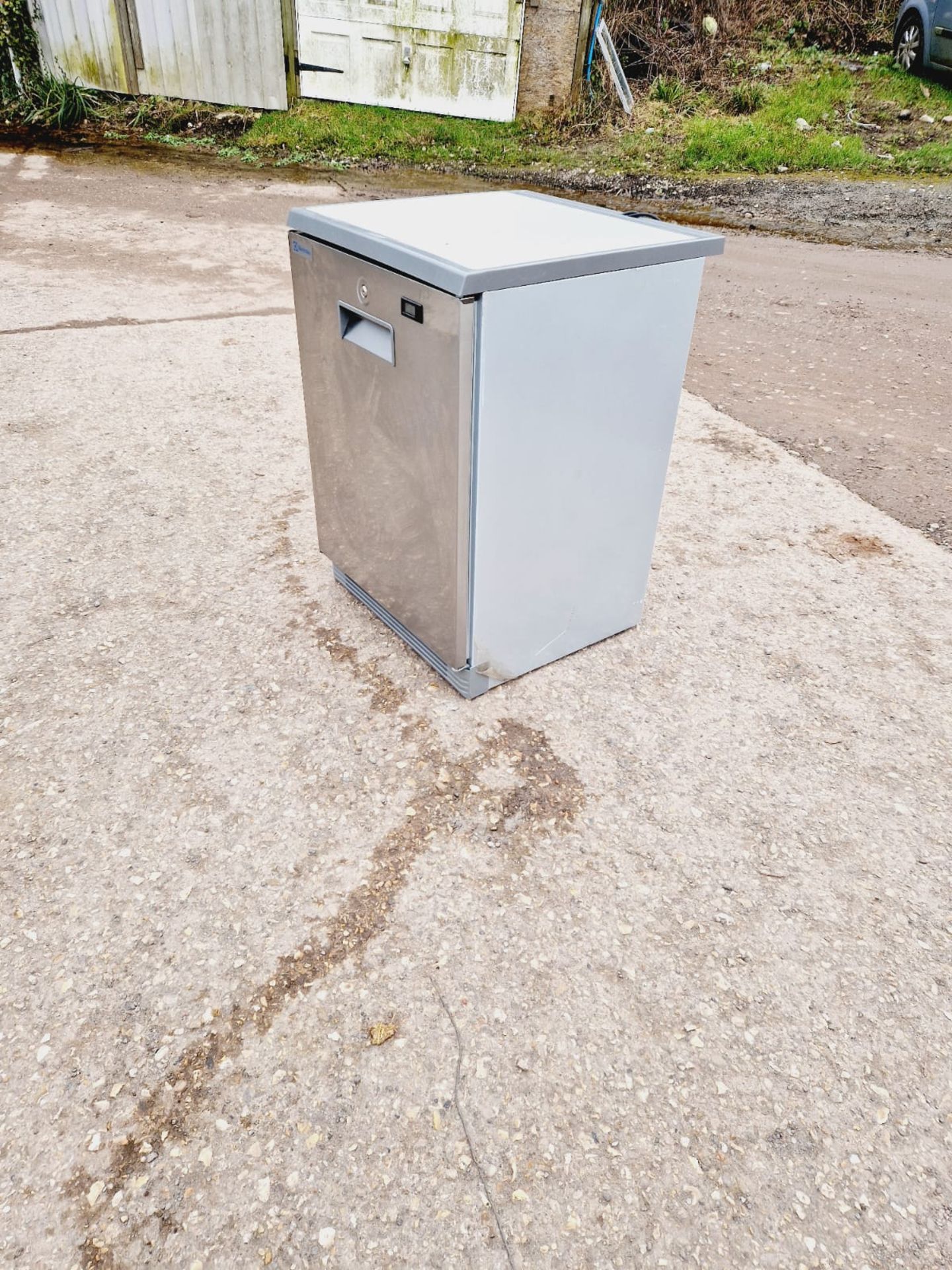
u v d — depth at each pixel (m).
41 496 3.25
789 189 8.70
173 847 1.92
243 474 3.50
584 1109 1.49
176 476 3.46
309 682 2.43
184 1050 1.54
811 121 9.88
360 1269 1.28
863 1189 1.40
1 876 1.83
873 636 2.74
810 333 5.51
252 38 9.09
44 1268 1.27
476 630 2.23
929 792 2.17
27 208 6.96
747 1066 1.56
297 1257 1.29
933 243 7.43
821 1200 1.38
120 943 1.71
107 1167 1.38
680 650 2.64
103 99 9.66
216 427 3.87
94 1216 1.33
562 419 2.03
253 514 3.24
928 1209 1.38
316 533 3.14
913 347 5.27
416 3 8.82
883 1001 1.68
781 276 6.57
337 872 1.88
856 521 3.38
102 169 8.25
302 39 9.14
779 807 2.10
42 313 4.95
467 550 2.06
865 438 4.10
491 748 2.23
